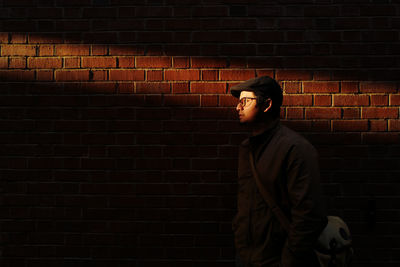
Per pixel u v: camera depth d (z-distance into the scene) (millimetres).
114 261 2564
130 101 2557
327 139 2494
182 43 2535
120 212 2561
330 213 2494
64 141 2578
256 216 1679
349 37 2477
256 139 1730
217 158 2527
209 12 2520
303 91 2496
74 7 2566
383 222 2477
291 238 1499
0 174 2584
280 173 1593
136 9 2545
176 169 2545
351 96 2482
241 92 1794
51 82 2576
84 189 2572
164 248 2547
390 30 2461
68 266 2572
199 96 2533
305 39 2488
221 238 2527
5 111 2576
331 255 1668
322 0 2480
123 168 2561
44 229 2590
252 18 2506
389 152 2473
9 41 2574
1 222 2584
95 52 2561
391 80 2467
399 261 2469
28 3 2568
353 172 2484
